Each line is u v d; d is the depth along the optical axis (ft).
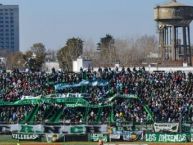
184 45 619.26
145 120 377.50
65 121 376.07
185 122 365.61
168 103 400.06
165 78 440.86
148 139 344.49
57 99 399.44
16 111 392.27
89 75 444.14
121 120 378.94
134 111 389.39
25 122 370.32
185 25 617.21
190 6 615.98
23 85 433.07
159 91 419.95
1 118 386.73
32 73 457.27
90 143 334.24
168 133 342.23
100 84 431.84
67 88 431.43
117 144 329.72
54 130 351.87
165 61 607.78
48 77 442.50
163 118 382.83
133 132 344.90
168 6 613.11
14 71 463.42
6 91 421.18
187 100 404.77
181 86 427.74
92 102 399.44
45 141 343.87
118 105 395.14
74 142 339.57
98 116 386.32
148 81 434.30
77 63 599.16
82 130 351.25
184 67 522.88
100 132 351.05
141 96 411.34
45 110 391.65
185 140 341.62
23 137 346.74
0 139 348.59
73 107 394.93
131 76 443.73
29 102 398.01
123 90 420.36
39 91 424.87
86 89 431.43
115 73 448.24
